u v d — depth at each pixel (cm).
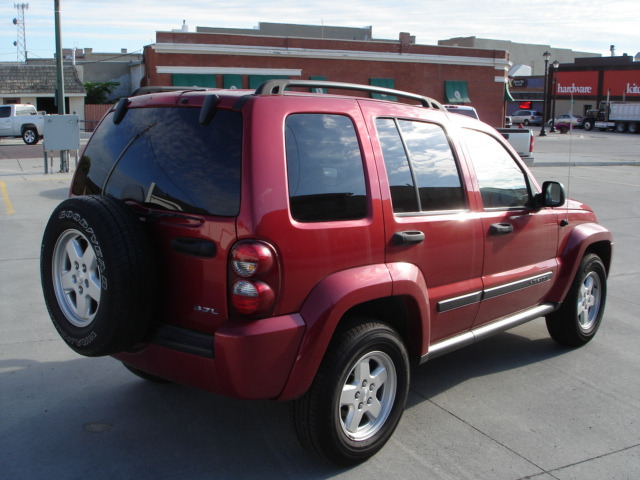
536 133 4953
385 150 371
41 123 3072
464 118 446
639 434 407
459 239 406
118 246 312
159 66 3378
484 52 4212
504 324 464
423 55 4012
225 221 307
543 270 488
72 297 353
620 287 758
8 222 1013
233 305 307
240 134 316
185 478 343
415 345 390
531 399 452
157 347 332
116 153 367
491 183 447
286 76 3659
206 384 318
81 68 4669
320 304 321
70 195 398
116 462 357
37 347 520
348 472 353
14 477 339
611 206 1373
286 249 310
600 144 3869
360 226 343
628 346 563
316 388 329
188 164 329
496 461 369
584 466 367
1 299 640
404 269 364
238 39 3497
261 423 406
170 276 329
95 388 450
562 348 555
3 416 404
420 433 399
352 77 3853
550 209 498
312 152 334
